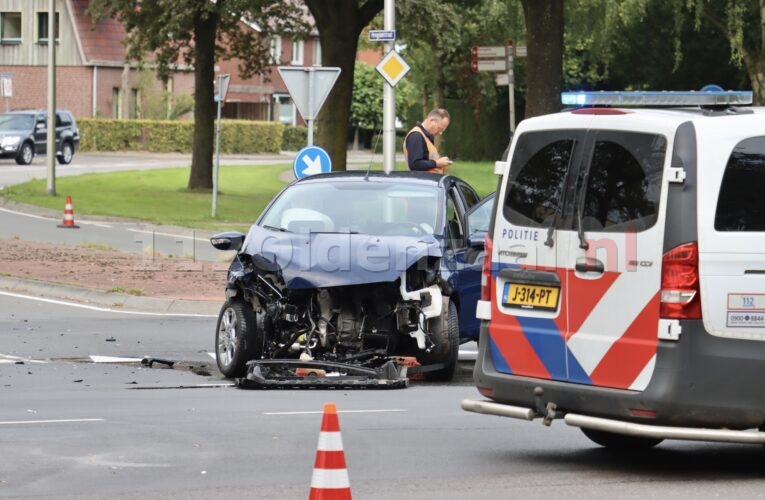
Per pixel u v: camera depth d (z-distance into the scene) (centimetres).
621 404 2003
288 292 3025
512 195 2186
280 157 18912
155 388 3014
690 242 1972
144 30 10494
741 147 2008
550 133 2142
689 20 11569
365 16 9038
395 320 3069
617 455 2252
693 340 1967
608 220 2050
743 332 1986
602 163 2069
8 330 3975
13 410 2639
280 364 3016
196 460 2119
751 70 9312
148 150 18000
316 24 9050
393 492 1897
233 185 11556
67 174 12275
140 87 18575
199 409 2666
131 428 2414
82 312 4456
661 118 2016
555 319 2106
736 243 1986
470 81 14425
